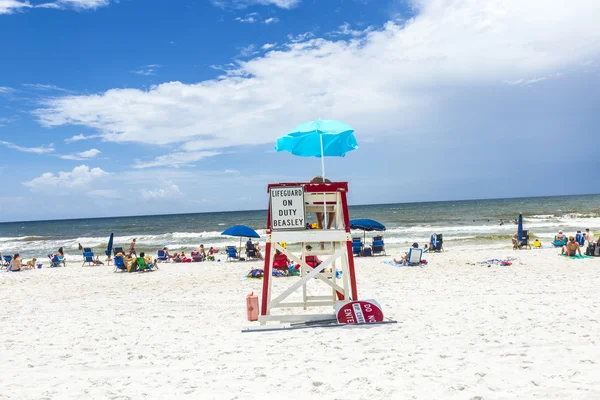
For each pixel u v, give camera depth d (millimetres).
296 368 4953
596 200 98625
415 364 4875
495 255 18312
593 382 4070
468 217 57688
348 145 8477
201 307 9445
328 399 3996
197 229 59594
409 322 7062
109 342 6672
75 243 40125
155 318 8430
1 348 6547
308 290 11305
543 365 4645
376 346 5723
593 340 5531
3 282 15781
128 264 17859
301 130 7484
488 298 9062
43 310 9844
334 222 8219
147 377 4922
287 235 7297
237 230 18953
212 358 5551
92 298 11398
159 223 82938
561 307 7809
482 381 4242
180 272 16922
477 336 5984
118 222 97938
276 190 7336
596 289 9703
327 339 6207
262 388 4367
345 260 7672
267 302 7418
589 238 19453
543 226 36281
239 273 15797
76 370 5312
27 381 4941
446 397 3893
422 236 32438
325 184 7332
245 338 6527
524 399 3752
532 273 12906
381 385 4270
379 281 12414
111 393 4438
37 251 33500
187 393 4336
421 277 12930
